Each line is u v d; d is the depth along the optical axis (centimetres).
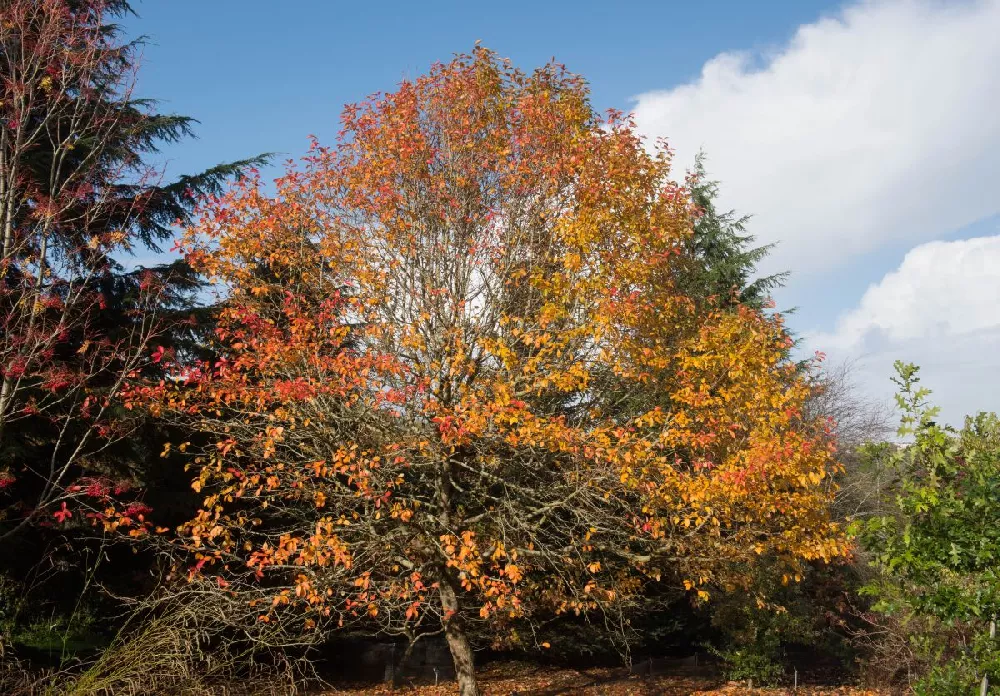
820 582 1666
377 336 948
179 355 1253
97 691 759
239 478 984
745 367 912
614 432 853
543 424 878
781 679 1512
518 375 927
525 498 1025
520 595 1049
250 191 1027
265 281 1102
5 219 1022
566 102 1078
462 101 1052
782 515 948
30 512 1020
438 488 1019
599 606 1077
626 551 1019
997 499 525
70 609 1168
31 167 1105
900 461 596
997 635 555
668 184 1012
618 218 936
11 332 981
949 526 545
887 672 1344
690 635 1792
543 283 920
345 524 926
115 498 1144
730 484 833
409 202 1027
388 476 947
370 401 941
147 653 764
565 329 939
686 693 1384
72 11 1189
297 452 974
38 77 1112
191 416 1064
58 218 1049
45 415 1056
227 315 1044
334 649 1563
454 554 873
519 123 1059
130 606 1041
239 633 1135
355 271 981
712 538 948
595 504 988
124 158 1217
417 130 1038
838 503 1449
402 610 993
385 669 1504
